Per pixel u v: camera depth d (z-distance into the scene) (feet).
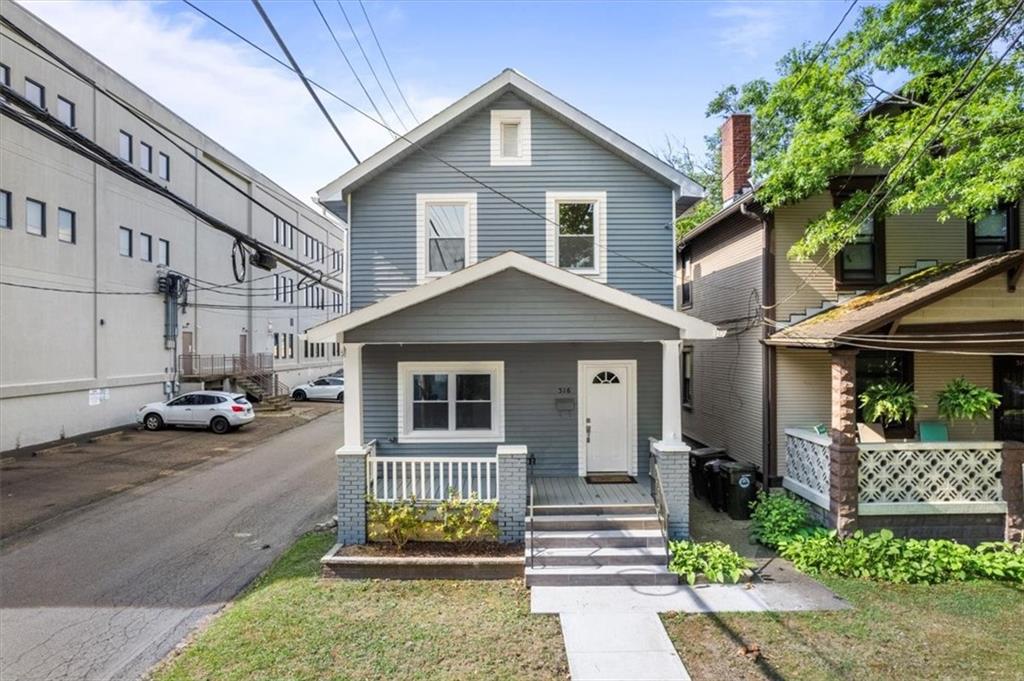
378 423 37.09
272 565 29.78
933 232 39.14
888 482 31.58
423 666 20.18
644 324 30.81
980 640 21.65
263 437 71.20
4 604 25.46
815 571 28.09
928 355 38.88
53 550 32.07
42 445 62.39
